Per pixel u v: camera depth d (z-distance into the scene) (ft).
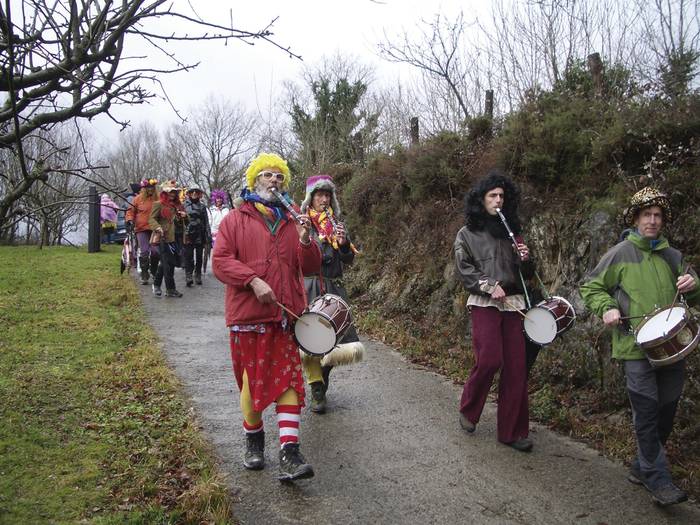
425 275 25.44
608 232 17.21
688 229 15.93
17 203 9.99
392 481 12.23
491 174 14.33
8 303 25.63
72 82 9.04
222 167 112.47
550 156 19.94
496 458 13.37
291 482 11.96
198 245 34.76
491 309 14.03
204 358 20.16
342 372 19.54
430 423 15.29
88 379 16.83
